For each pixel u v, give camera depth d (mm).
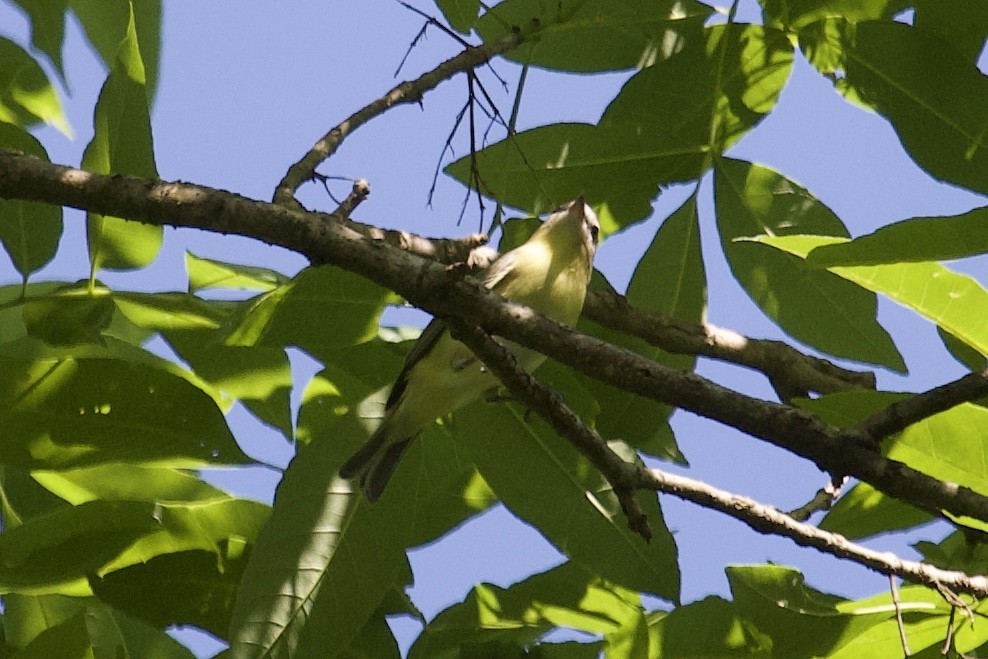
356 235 6301
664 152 8688
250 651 6430
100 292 7375
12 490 8266
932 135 8078
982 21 8039
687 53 8688
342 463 6988
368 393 8398
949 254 5574
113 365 7152
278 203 7199
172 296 7633
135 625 8461
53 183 6230
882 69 8164
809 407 6484
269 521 6777
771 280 8828
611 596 8141
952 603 6684
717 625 7809
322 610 6582
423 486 8602
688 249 8852
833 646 7383
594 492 7230
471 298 6246
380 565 6738
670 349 9094
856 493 7660
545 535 7141
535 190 8719
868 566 6758
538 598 8133
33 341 8195
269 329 7137
